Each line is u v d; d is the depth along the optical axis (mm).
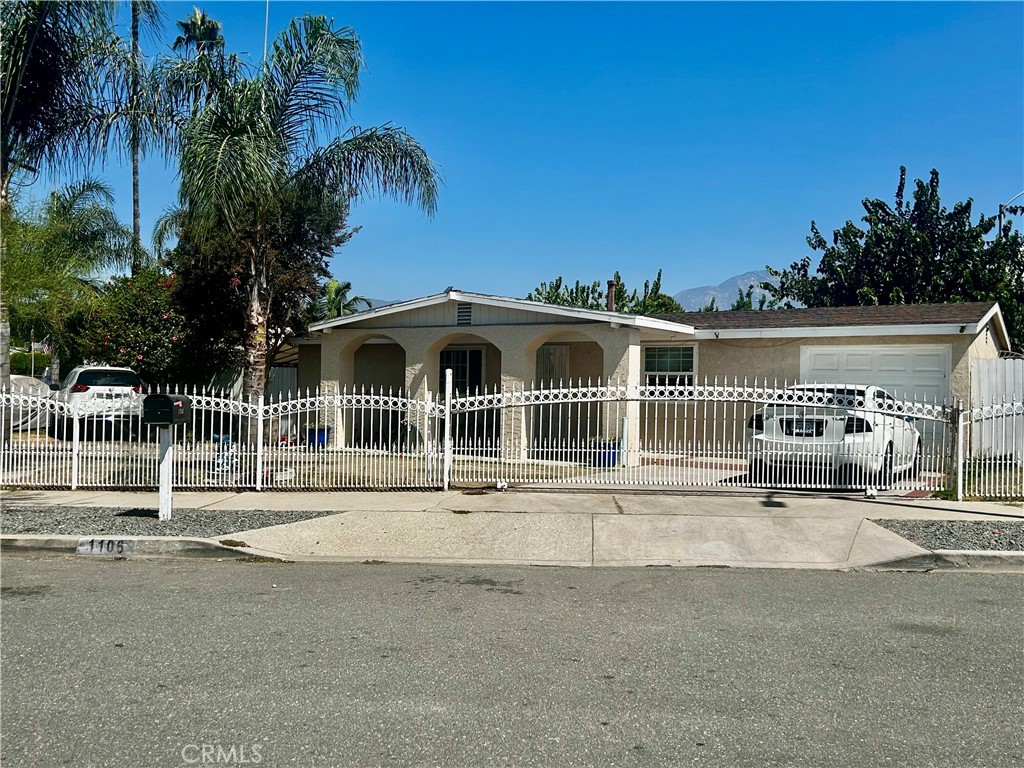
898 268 30969
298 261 20594
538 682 5062
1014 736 4316
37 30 14398
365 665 5359
